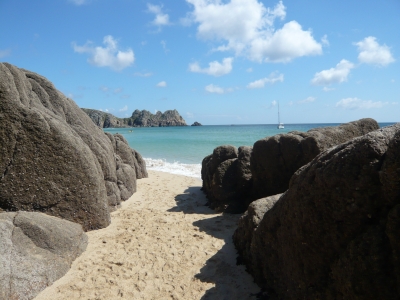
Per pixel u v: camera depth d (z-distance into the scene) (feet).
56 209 18.72
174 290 13.06
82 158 19.61
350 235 8.54
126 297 12.60
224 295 12.62
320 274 9.51
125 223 21.61
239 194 25.26
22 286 12.34
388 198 7.66
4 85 17.54
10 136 17.57
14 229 14.28
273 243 12.24
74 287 13.25
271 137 22.72
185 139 120.88
